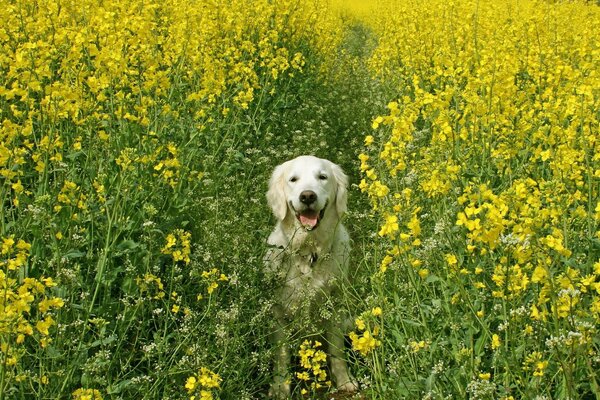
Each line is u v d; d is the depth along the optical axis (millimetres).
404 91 9586
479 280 3588
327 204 4953
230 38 8828
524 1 12297
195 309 4215
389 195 4102
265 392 4414
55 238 3791
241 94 6949
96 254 4250
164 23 7816
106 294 3912
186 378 3629
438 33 9695
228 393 3637
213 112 6781
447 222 3627
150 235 4082
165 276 4395
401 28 10961
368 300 3686
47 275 3791
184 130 6059
